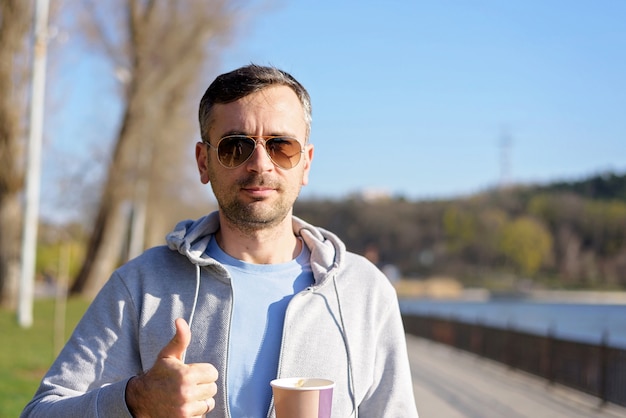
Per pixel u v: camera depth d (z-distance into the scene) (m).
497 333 15.52
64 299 26.44
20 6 22.61
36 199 18.48
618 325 32.78
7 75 22.86
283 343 2.35
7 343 14.30
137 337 2.42
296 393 2.03
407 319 25.28
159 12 28.81
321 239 2.61
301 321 2.39
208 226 2.54
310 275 2.52
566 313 48.09
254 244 2.48
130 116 29.08
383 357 2.52
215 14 29.08
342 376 2.39
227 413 2.29
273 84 2.43
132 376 2.21
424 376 13.57
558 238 117.38
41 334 16.33
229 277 2.41
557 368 12.08
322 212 121.44
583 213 117.62
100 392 2.14
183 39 29.02
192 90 30.05
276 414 2.08
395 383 2.48
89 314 2.46
